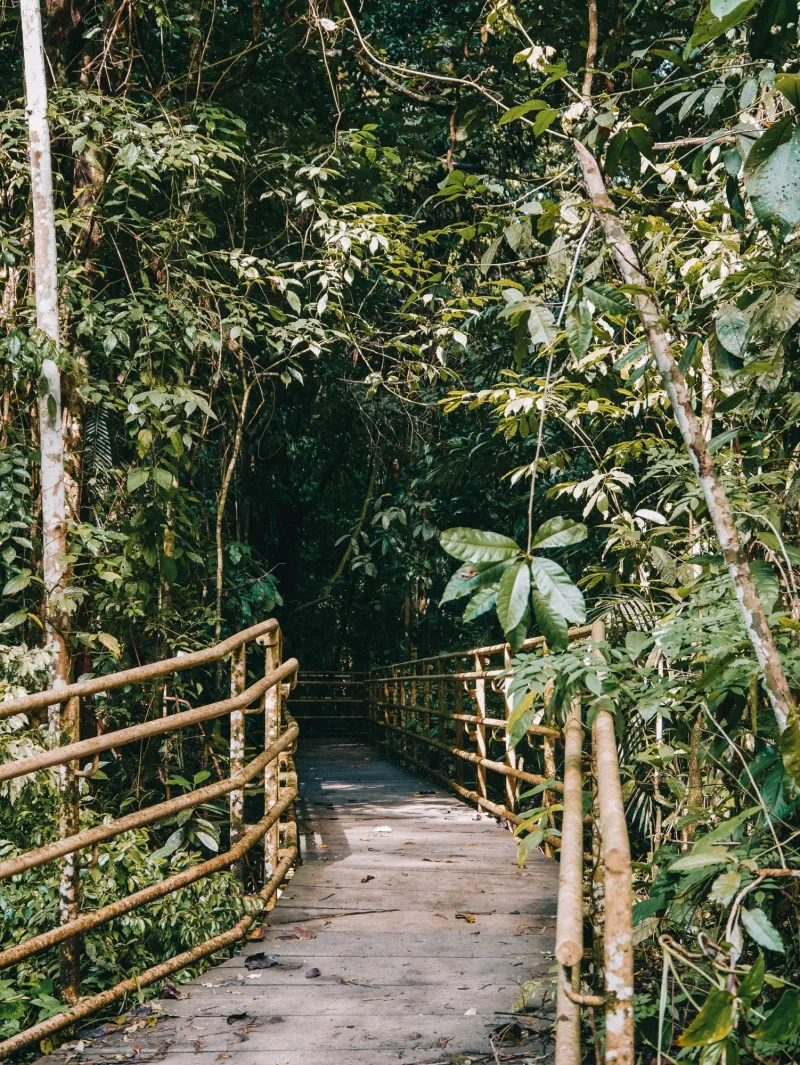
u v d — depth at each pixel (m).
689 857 2.18
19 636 5.37
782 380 2.84
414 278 7.99
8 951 2.87
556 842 5.62
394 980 3.53
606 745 2.22
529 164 7.82
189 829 4.38
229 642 4.10
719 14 2.03
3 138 5.41
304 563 16.58
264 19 7.05
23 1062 3.16
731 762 3.20
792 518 3.40
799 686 2.54
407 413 9.70
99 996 3.20
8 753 3.79
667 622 3.00
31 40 4.95
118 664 5.63
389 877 5.07
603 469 5.21
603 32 5.02
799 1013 1.72
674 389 2.35
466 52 5.75
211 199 6.92
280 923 4.24
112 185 5.88
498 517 11.47
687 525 5.11
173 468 5.42
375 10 8.63
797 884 2.54
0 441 5.27
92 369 5.98
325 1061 2.87
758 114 3.55
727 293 2.84
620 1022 1.59
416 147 7.61
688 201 4.27
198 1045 2.99
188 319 5.67
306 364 9.16
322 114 7.66
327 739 16.14
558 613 1.91
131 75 6.38
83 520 5.61
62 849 3.05
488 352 8.30
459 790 8.25
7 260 5.25
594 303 2.45
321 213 6.38
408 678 11.42
